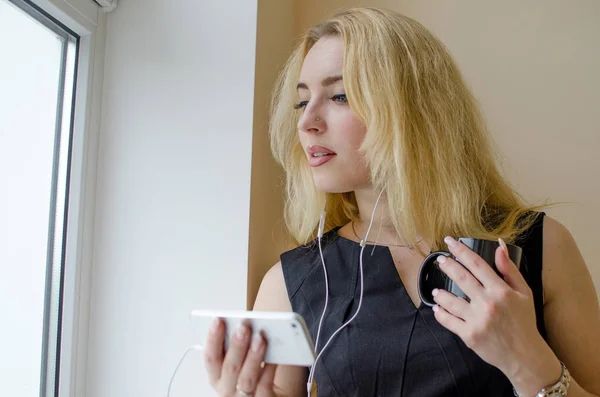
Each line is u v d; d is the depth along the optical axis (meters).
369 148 0.89
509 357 0.67
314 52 0.96
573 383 0.71
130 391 1.07
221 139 1.09
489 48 1.40
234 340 0.66
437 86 0.96
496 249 0.70
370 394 0.82
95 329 1.09
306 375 0.97
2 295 0.96
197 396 1.04
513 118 1.37
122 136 1.13
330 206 1.08
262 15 1.15
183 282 1.07
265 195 1.17
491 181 1.00
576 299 0.84
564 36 1.37
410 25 0.99
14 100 1.00
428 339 0.81
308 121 0.91
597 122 1.32
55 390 1.04
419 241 0.91
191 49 1.13
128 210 1.11
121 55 1.16
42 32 1.06
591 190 1.31
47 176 1.07
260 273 1.13
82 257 1.08
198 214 1.08
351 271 0.92
